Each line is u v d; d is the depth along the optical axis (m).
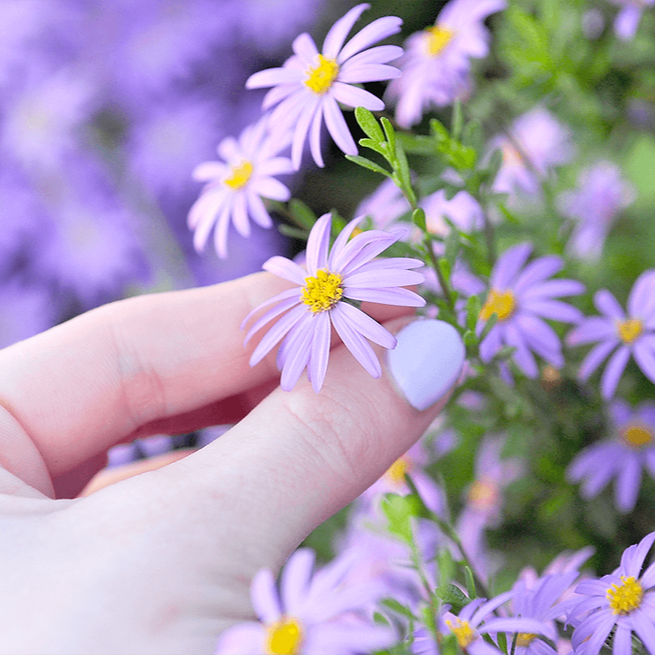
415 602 0.29
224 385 0.32
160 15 0.57
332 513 0.27
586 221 0.36
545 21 0.34
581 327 0.32
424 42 0.35
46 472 0.29
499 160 0.30
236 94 0.56
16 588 0.25
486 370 0.31
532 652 0.26
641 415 0.33
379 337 0.26
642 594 0.26
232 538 0.25
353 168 0.50
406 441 0.28
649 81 0.34
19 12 0.55
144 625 0.24
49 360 0.30
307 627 0.23
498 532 0.34
